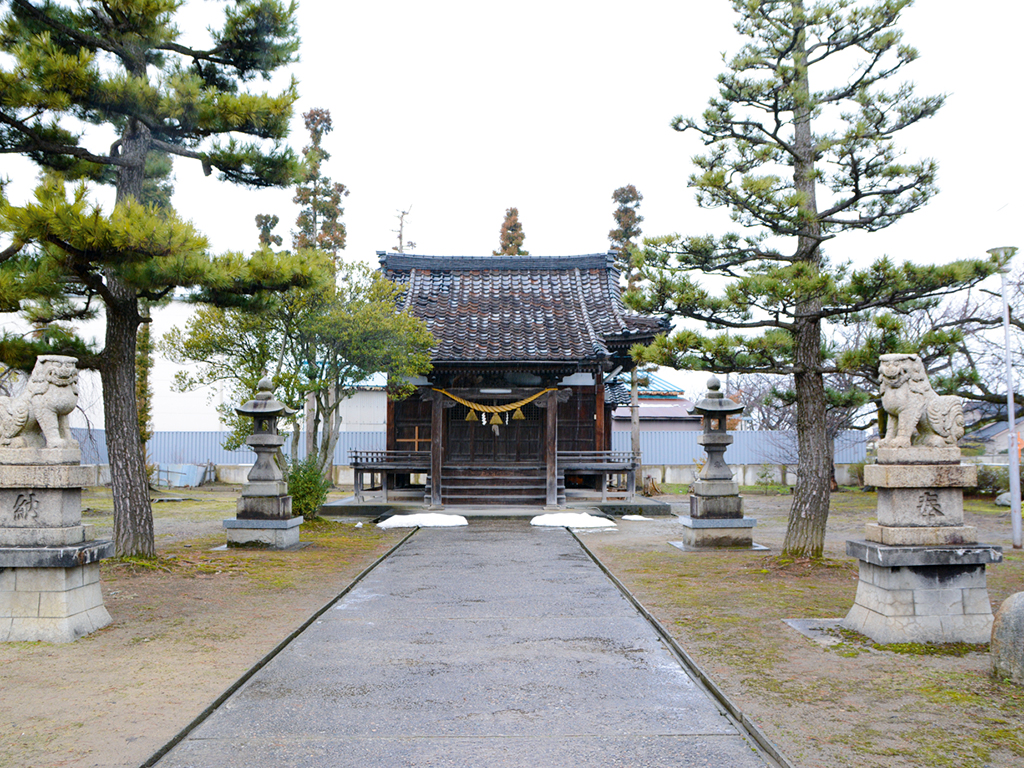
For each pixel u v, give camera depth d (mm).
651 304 11023
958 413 7629
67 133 10633
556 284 27641
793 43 11367
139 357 27469
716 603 9305
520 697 6000
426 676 6562
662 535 17016
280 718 5535
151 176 13766
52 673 6453
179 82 10430
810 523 12094
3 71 9102
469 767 4676
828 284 10070
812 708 5555
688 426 40875
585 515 19781
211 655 7043
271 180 11891
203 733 5246
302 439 35344
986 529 17109
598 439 24594
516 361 21641
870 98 10984
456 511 21281
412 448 24625
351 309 17875
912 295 10055
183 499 26625
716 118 11805
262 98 10836
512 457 24375
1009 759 4633
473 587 10836
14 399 7855
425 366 20406
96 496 26016
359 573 11727
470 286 27516
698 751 4938
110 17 10812
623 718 5535
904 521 7488
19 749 4836
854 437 34094
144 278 9953
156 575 10969
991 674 6270
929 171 10633
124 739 5000
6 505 7727
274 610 8984
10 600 7555
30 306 11148
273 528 14188
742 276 11641
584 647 7531
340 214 39656
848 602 9297
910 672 6410
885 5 10734
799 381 12016
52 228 8461
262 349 17656
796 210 11477
